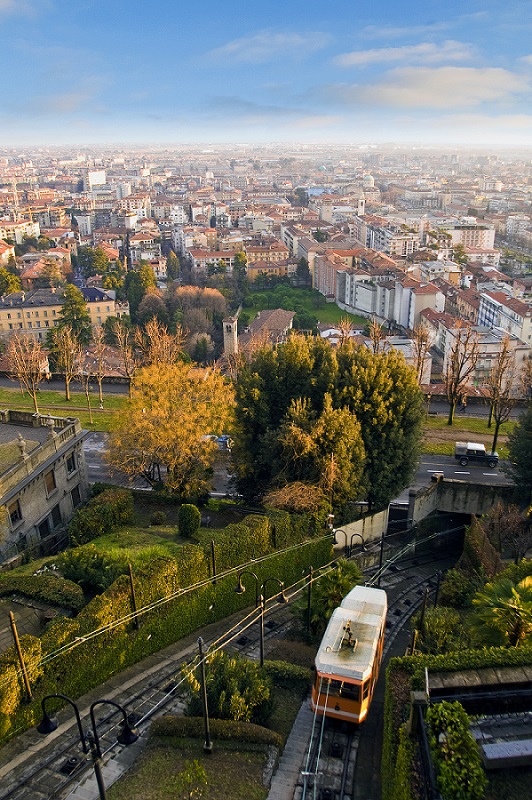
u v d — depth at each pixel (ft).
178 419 163.94
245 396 165.78
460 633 108.99
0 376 294.87
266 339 370.53
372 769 78.43
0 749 78.79
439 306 576.20
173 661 103.19
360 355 169.27
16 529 140.36
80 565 114.21
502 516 162.09
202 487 167.84
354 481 151.84
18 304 526.57
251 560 126.41
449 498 182.19
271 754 77.71
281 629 120.37
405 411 164.14
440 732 61.67
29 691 81.35
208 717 82.02
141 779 73.05
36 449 150.82
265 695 86.17
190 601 112.68
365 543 165.37
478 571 142.20
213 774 73.87
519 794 58.18
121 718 86.17
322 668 84.23
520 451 173.27
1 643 93.30
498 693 71.15
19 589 105.70
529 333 490.90
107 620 95.20
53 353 317.01
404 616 135.74
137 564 115.34
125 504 152.66
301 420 152.15
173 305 557.33
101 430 228.84
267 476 166.30
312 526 144.15
